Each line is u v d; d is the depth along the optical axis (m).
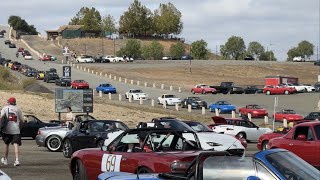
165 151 11.46
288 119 48.22
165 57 146.00
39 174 15.40
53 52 151.75
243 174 7.27
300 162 7.61
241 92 77.62
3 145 25.88
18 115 16.86
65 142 20.61
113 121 20.92
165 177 7.94
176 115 52.81
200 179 7.43
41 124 30.48
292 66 124.50
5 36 195.75
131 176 8.29
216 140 17.45
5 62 106.19
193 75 103.88
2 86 67.31
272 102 67.56
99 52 174.25
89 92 38.75
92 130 20.31
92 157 12.27
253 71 114.44
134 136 12.03
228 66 118.19
